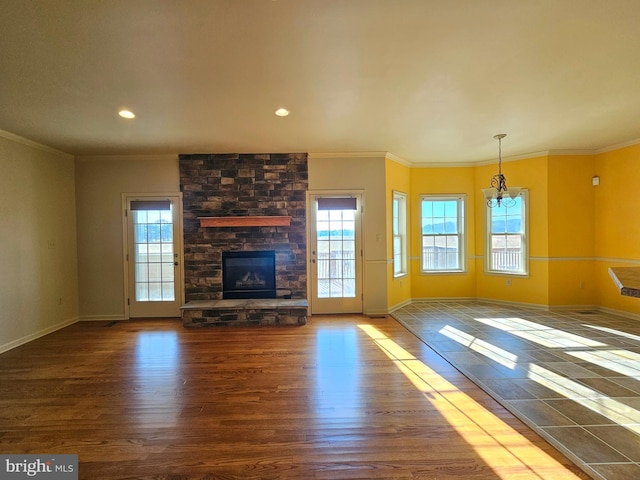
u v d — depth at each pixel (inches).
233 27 80.4
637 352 141.4
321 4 72.7
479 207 241.4
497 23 80.9
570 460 76.0
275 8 73.6
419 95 122.6
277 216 207.3
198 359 139.9
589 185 211.8
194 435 86.9
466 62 99.5
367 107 133.3
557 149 208.4
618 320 190.4
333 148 199.3
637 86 117.2
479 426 89.6
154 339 167.2
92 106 127.0
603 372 122.0
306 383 116.2
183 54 92.1
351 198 211.0
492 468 73.8
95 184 205.2
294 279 211.6
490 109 137.9
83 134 161.6
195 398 106.4
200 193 207.6
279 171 209.5
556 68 104.0
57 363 137.1
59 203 191.2
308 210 211.2
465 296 245.1
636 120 153.3
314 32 83.3
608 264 204.4
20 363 137.3
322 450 80.6
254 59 95.6
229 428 89.9
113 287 207.0
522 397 104.6
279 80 108.7
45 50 88.7
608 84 115.3
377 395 107.1
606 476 70.6
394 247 232.4
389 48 91.3
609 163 202.1
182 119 143.1
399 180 230.7
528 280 222.4
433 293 245.8
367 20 78.9
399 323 191.3
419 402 102.5
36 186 175.3
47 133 159.2
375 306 214.5
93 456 78.9
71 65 96.8
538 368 126.2
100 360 139.7
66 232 196.2
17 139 163.5
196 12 74.4
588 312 208.1
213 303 197.5
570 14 77.7
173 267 209.8
